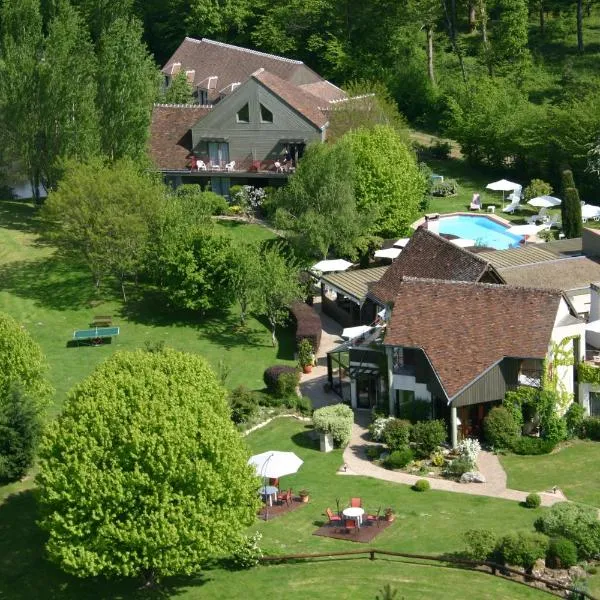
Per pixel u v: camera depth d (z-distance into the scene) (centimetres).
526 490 5619
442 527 5122
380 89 10831
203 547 4447
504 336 6228
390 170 9162
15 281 8338
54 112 9306
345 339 7794
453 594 4525
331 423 6131
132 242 8044
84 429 4622
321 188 8625
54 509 4553
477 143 11250
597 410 6481
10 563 4875
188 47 12975
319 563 4819
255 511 4750
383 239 9106
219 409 5141
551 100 12388
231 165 10181
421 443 5997
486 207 10294
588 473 5809
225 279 7919
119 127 9438
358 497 5519
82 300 8150
